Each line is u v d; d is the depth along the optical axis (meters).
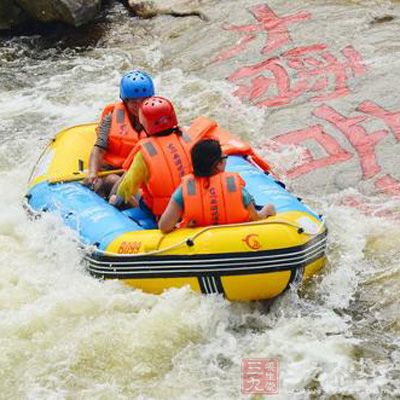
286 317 16.77
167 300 16.48
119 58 32.88
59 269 18.05
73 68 32.53
